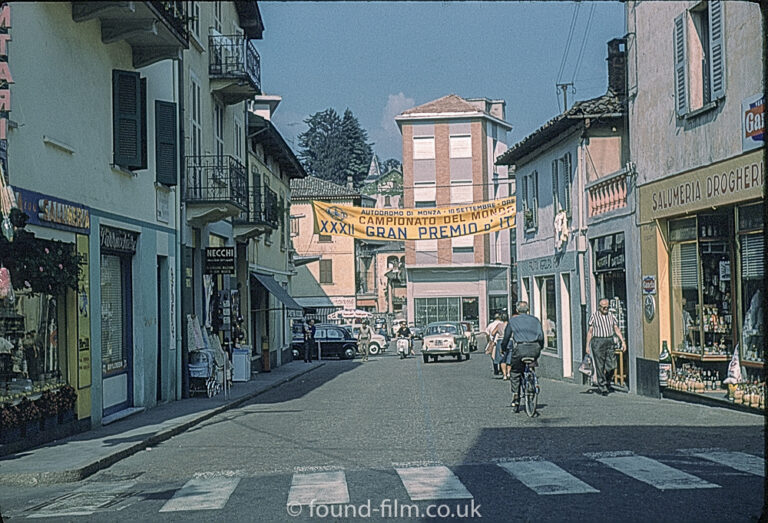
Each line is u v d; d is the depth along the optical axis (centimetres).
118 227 1664
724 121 1523
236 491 903
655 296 1841
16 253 1191
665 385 1786
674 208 1741
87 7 1437
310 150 10919
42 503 906
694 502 773
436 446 1177
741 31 1451
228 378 2325
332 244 7312
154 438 1353
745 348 1484
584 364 2145
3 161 1123
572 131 2453
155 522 774
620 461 991
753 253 1458
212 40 2500
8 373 1197
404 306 8350
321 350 4688
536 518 729
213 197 2412
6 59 1146
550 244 2753
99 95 1566
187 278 2184
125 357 1778
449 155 6875
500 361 2455
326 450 1184
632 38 1956
